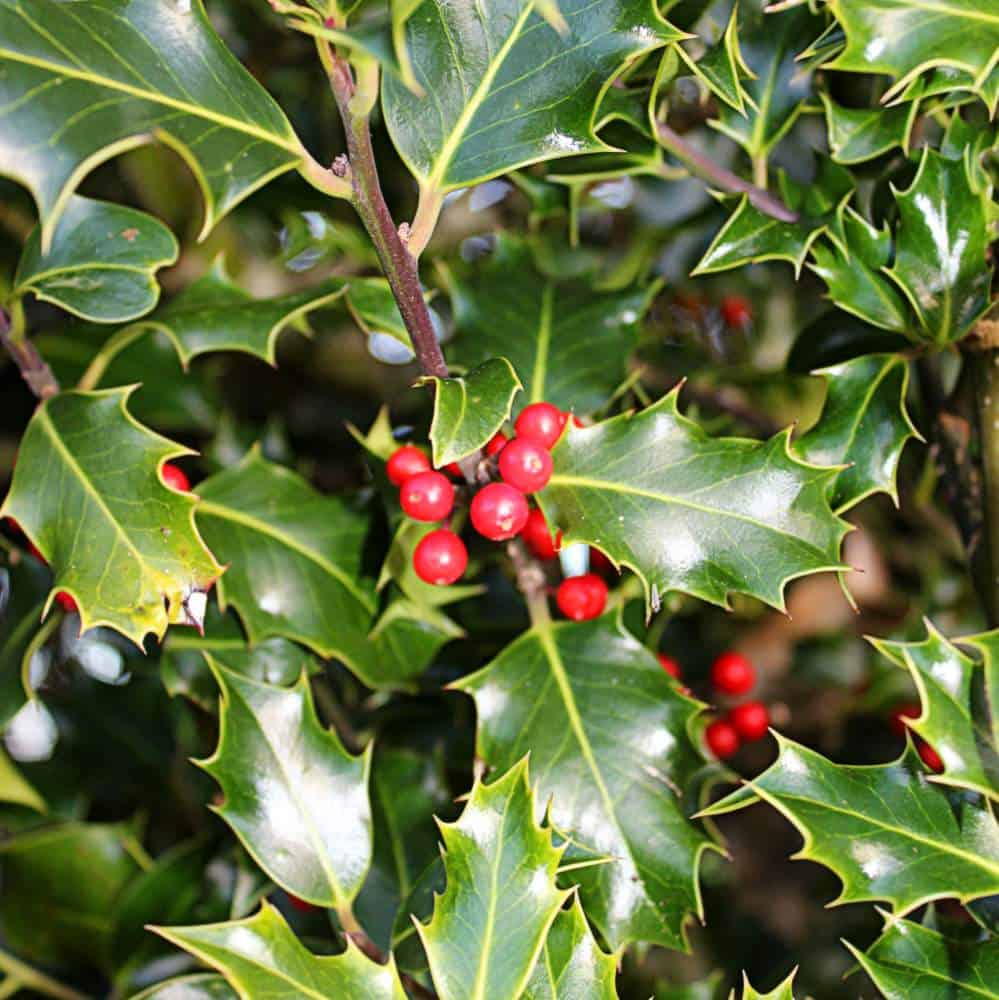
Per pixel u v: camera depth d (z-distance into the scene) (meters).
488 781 0.44
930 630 0.42
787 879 0.55
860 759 0.53
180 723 0.53
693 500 0.43
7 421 0.53
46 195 0.39
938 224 0.43
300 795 0.44
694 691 0.52
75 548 0.43
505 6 0.41
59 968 0.52
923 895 0.41
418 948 0.43
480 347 0.49
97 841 0.51
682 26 0.46
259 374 0.56
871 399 0.44
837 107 0.45
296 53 0.53
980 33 0.41
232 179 0.40
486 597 0.49
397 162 0.52
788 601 0.55
